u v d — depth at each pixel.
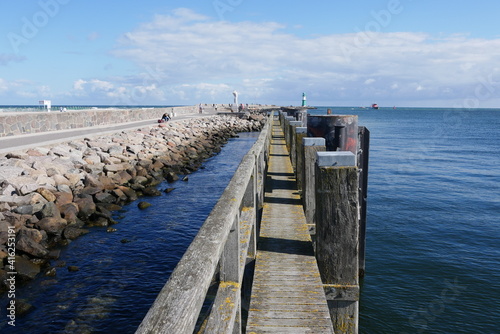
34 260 7.84
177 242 9.52
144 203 12.33
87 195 11.40
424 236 11.91
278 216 5.61
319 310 3.11
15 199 9.66
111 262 8.27
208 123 43.12
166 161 19.39
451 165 27.97
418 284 8.66
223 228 1.76
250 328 2.85
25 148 13.70
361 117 138.62
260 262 4.03
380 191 18.56
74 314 6.32
